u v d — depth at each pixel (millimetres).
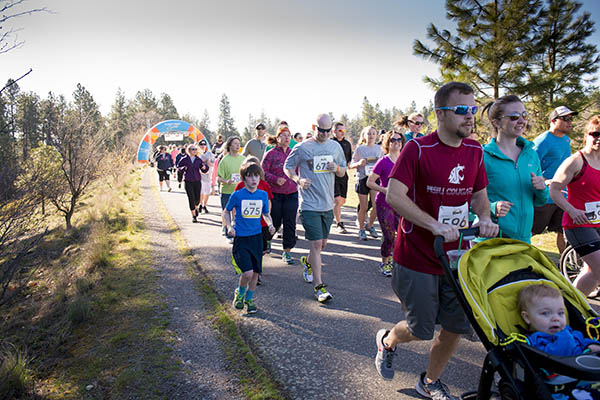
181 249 7117
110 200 11555
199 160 9758
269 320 4258
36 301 5473
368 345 3717
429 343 3764
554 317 2127
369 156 7703
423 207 2619
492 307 2291
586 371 1635
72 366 3479
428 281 2555
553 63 14867
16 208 5098
